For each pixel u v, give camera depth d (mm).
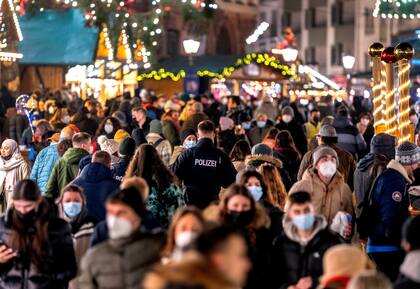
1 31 57188
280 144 28562
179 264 9766
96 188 19594
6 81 64062
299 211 15461
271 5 146125
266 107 50656
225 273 9930
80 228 17719
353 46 141375
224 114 50562
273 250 15906
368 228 19672
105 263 13914
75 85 72125
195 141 29703
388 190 19406
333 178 19891
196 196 23641
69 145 26484
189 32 78188
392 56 31234
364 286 10945
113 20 64188
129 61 65125
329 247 15531
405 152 20922
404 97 31234
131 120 42219
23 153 36688
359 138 32156
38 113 45875
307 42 148750
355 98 61281
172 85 81562
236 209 15805
